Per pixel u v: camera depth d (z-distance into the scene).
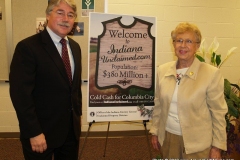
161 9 2.95
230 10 3.04
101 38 1.94
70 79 1.50
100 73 1.96
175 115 1.46
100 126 3.18
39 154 1.47
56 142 1.48
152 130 1.70
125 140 3.11
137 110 2.02
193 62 1.44
